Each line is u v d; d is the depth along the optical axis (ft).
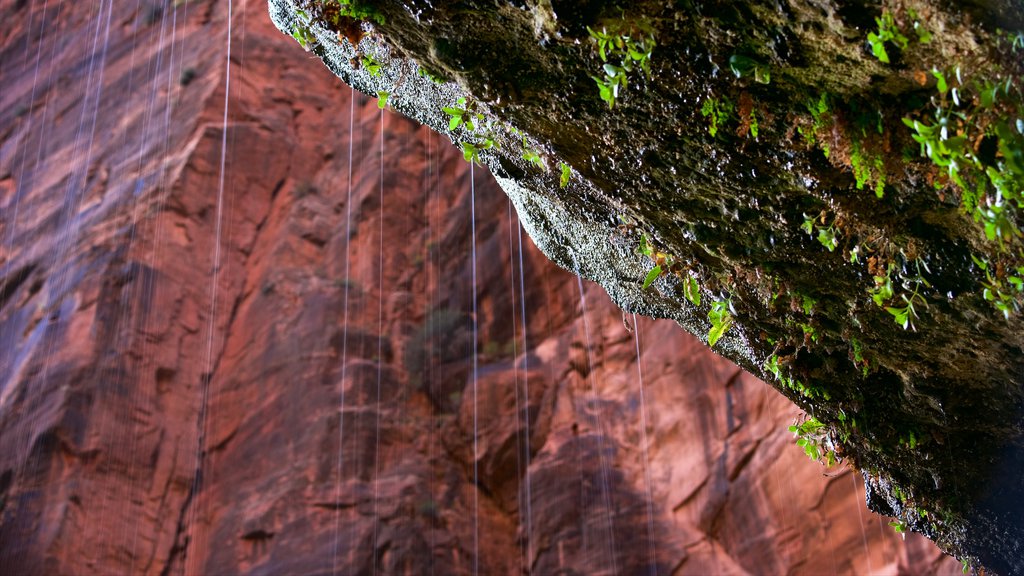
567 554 46.91
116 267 50.80
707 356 48.06
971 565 16.31
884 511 16.79
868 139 9.64
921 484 15.26
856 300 12.36
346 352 51.08
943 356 12.83
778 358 14.01
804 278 12.26
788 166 10.62
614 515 47.09
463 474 49.80
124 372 48.67
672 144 10.99
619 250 15.66
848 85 9.41
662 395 48.85
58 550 44.21
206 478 48.91
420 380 51.70
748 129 10.36
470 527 48.16
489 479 49.78
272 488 47.70
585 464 48.67
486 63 10.68
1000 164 8.71
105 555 45.16
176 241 52.42
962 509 15.31
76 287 50.60
